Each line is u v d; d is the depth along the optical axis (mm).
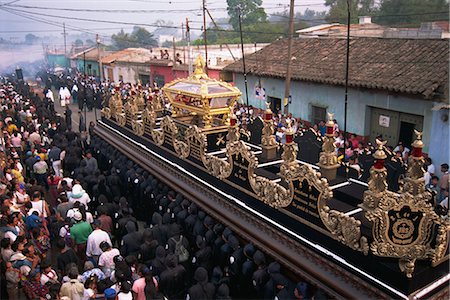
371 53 17594
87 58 47875
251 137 11492
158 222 9633
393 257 5797
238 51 34344
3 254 8195
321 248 6922
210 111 10531
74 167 14461
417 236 5773
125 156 14562
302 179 7191
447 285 6066
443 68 13922
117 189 12180
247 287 7844
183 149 11102
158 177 12039
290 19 16031
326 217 6766
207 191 9961
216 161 9688
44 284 7531
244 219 8672
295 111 20094
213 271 7969
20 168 13062
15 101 25422
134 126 14344
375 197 5914
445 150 13000
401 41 17297
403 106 14641
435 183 10805
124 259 8047
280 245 7613
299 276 7246
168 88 12125
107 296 6766
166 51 37406
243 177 8828
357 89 16328
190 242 9398
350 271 6367
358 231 6172
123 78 40719
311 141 9750
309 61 19750
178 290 7902
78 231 9164
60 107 32969
